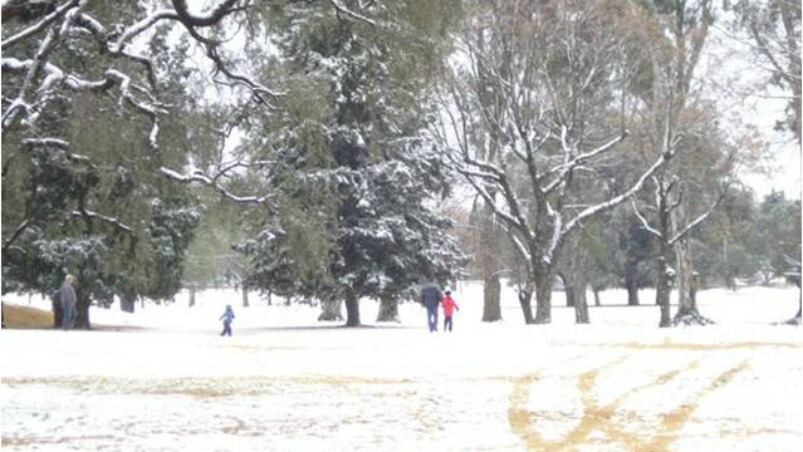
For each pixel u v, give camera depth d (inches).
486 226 1742.1
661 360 674.2
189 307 2603.3
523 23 1247.5
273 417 439.5
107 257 1162.6
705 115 1333.7
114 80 698.8
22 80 708.7
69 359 682.8
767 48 1278.3
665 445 373.1
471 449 363.9
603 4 1256.2
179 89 912.3
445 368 641.0
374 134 1312.7
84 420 427.8
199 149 920.9
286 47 1248.2
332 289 1346.0
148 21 687.1
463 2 879.7
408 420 432.8
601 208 1327.5
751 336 880.3
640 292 3444.9
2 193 848.3
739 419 436.1
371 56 919.7
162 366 653.9
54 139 790.5
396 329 1234.6
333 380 581.9
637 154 1487.5
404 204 1402.6
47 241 1211.2
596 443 377.7
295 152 1160.2
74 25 670.5
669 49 1294.3
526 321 1443.2
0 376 590.6
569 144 1339.8
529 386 550.3
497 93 1272.1
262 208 1075.9
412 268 1397.6
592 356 707.4
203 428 409.1
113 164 847.1
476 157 1391.5
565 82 1330.0
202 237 1935.3
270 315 2155.5
